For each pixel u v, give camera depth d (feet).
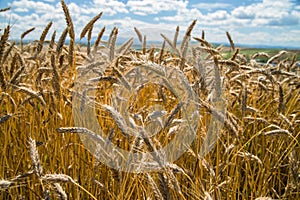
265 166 2.86
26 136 2.91
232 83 3.64
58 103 2.84
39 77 3.03
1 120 2.19
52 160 2.69
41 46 3.11
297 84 4.40
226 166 2.49
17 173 2.64
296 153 3.40
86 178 2.57
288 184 2.72
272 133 2.51
